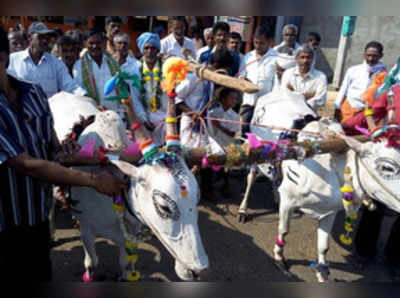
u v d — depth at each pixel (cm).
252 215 470
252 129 468
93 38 434
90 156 233
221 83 254
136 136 211
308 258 390
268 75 536
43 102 226
